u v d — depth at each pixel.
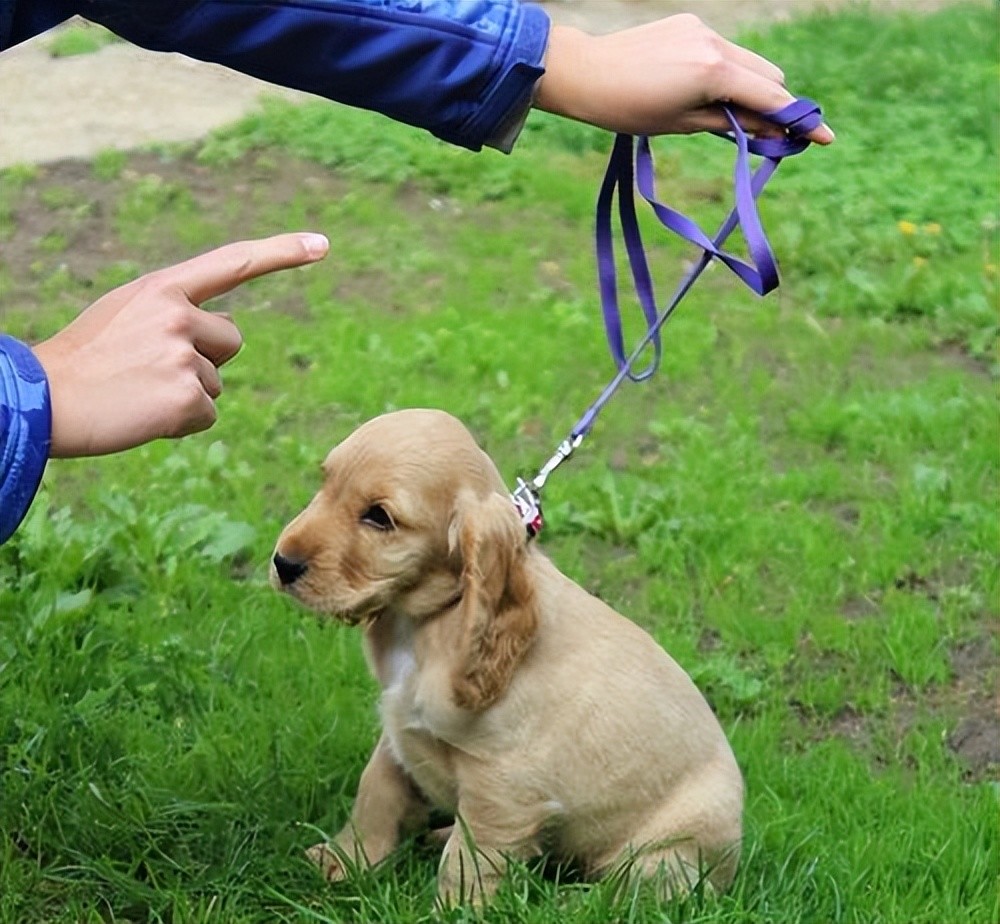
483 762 3.63
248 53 3.49
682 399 7.61
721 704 5.37
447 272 8.83
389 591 3.52
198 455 6.75
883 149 10.61
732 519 6.45
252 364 7.70
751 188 3.64
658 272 8.94
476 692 3.52
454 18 3.53
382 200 9.61
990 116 11.02
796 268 9.03
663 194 9.88
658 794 3.71
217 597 5.63
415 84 3.56
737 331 8.30
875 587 6.17
